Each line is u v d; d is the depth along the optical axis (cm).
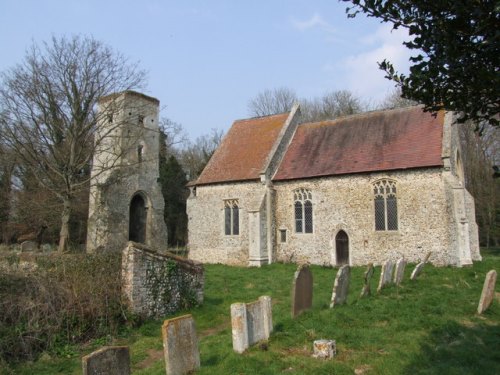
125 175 2677
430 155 1994
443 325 891
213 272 2077
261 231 2323
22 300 916
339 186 2219
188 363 685
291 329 891
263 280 1748
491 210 3278
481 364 664
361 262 2111
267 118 2853
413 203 2003
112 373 576
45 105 2298
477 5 343
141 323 1089
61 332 934
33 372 792
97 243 2595
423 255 1955
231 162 2662
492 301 1078
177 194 4291
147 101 3083
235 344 765
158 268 1174
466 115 407
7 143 2253
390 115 2352
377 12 402
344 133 2442
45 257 1180
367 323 933
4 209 3034
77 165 2434
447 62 380
